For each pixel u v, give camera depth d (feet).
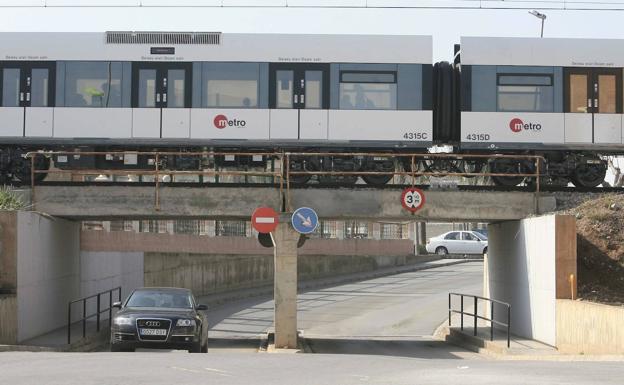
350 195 124.36
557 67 132.87
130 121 131.75
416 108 131.75
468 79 132.46
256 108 131.64
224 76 132.05
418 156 131.85
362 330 161.68
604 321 88.12
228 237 210.79
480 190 126.31
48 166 137.08
